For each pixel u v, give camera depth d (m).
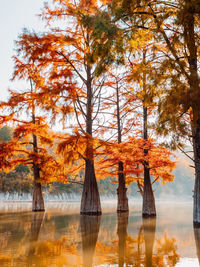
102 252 6.92
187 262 6.02
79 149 16.31
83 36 17.33
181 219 15.74
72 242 8.21
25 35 15.36
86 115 18.03
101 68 10.90
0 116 18.61
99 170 20.91
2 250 6.96
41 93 15.80
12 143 18.69
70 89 15.84
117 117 22.42
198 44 10.46
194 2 9.09
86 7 15.23
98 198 17.20
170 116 9.35
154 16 11.28
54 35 15.62
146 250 7.24
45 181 19.78
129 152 17.06
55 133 18.22
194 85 9.02
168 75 9.73
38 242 8.09
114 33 10.29
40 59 16.38
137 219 15.41
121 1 10.83
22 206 30.73
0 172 58.19
